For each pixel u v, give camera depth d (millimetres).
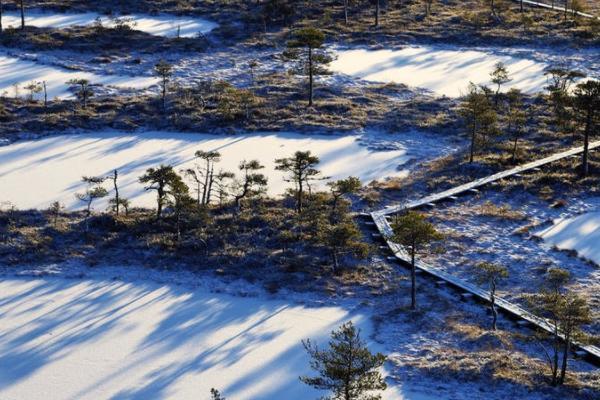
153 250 68250
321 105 104562
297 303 61156
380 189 81438
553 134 96250
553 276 60938
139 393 49250
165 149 90938
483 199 80438
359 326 57875
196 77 115062
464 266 67438
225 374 51438
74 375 51031
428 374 51156
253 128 97250
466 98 101438
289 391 49719
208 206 76250
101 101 103750
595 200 80812
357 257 68000
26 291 61688
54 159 87000
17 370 51469
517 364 52094
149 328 56969
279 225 72625
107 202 76688
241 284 63781
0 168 84062
